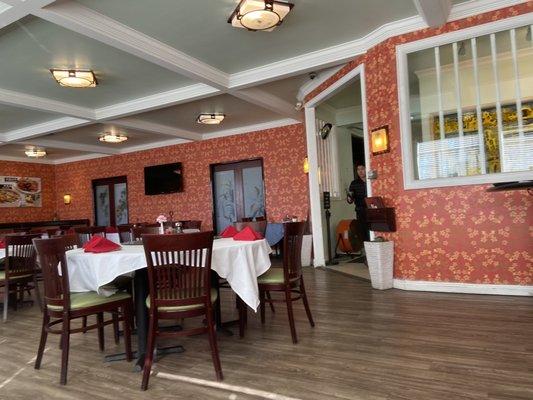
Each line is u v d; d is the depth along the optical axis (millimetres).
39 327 3670
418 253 4059
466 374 2131
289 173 7566
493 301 3494
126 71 4645
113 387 2260
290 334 2998
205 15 3496
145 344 2568
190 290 2340
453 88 4074
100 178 10008
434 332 2812
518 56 3812
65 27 3258
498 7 3686
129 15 3422
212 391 2129
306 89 5816
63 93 5332
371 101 4426
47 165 10531
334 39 4281
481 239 3756
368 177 4504
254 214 8109
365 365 2330
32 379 2432
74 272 2697
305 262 6418
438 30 3906
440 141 4160
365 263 6184
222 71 4902
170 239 2258
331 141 7273
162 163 9094
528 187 2678
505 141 3877
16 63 4230
